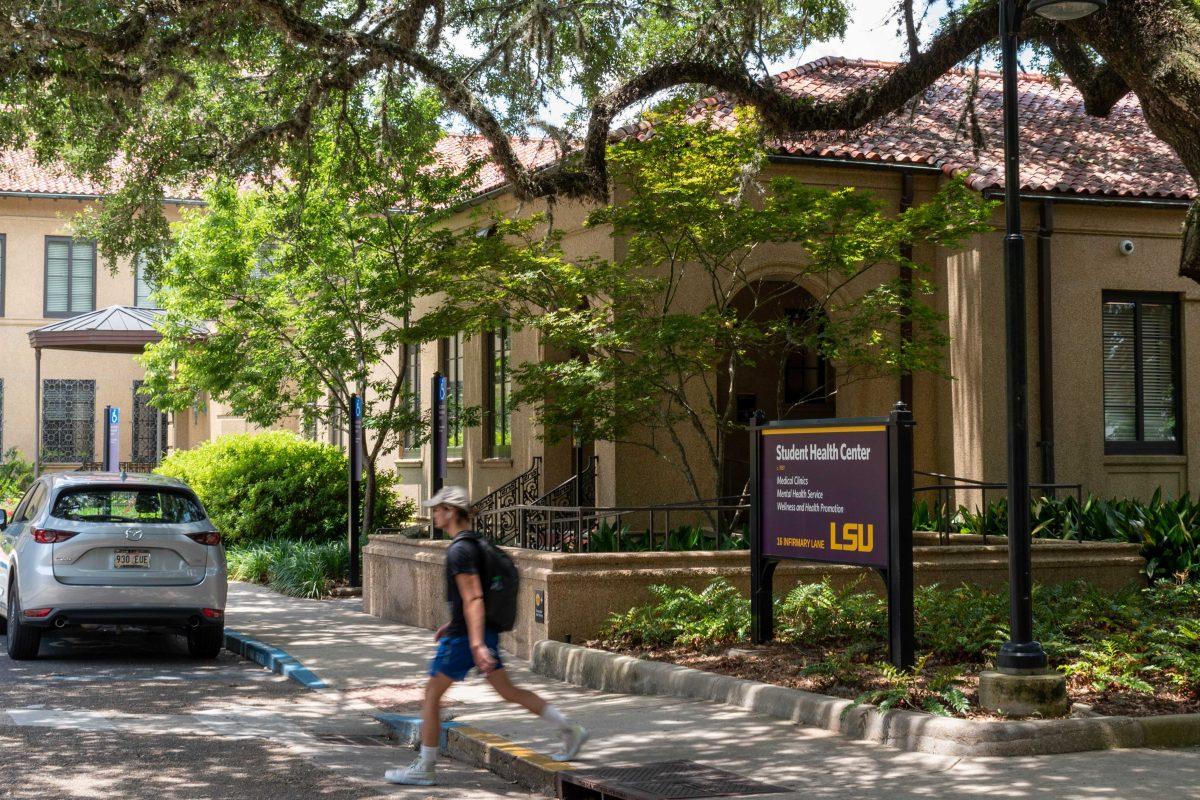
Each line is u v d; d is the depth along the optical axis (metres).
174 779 7.12
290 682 11.12
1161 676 8.76
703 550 13.13
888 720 7.54
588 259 14.48
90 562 11.64
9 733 8.30
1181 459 19.05
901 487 8.78
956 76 22.05
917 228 14.41
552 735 8.12
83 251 35.88
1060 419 18.31
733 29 14.63
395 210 20.31
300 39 13.52
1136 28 11.02
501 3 16.66
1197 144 10.96
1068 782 6.41
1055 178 18.14
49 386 35.88
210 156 16.55
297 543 21.09
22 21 12.25
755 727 8.09
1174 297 19.28
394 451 26.34
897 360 14.30
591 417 14.43
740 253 17.25
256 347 21.56
